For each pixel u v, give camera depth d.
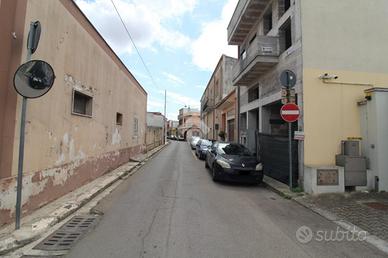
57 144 7.01
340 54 9.52
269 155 11.77
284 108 8.80
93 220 5.65
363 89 9.50
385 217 6.13
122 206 6.77
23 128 4.75
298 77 9.65
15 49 5.18
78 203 6.62
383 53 9.74
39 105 6.06
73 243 4.43
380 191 8.41
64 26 7.31
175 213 6.19
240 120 18.98
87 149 9.35
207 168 14.27
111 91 12.48
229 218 5.95
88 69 9.30
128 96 16.50
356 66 9.56
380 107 8.59
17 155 5.25
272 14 12.77
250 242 4.59
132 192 8.43
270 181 10.46
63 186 7.40
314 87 9.33
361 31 9.70
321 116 9.27
